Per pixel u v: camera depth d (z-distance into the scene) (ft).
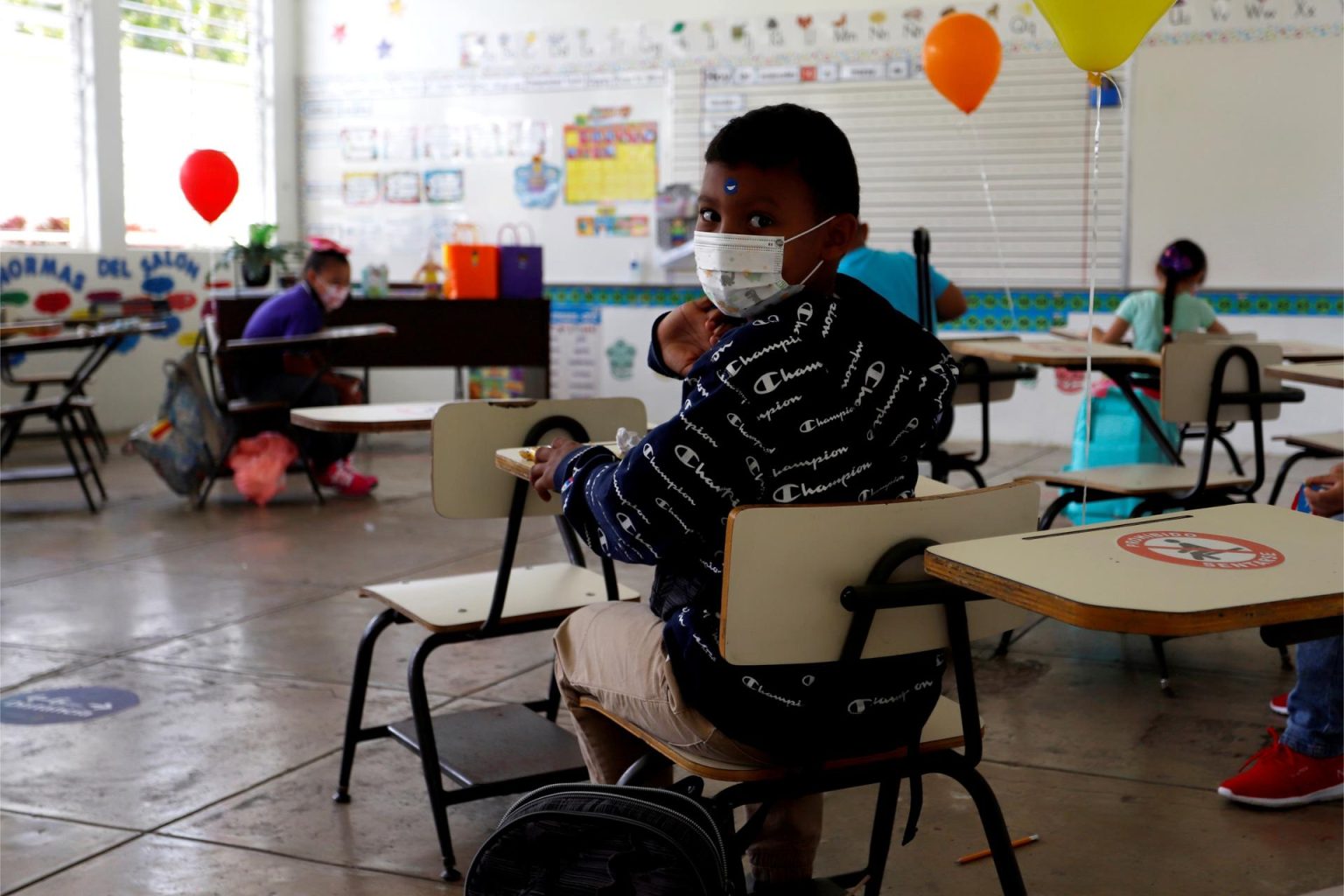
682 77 27.73
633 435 5.85
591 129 28.58
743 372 4.83
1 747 10.12
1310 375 11.51
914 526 5.00
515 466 6.51
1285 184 23.97
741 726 5.13
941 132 26.04
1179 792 9.18
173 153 28.58
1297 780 8.87
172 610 14.15
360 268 30.86
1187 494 12.17
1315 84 23.58
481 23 29.22
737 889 5.17
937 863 8.08
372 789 9.34
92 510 19.62
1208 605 3.85
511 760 8.54
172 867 8.11
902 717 5.37
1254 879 7.88
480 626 7.83
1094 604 3.84
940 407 5.32
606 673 5.75
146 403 27.86
